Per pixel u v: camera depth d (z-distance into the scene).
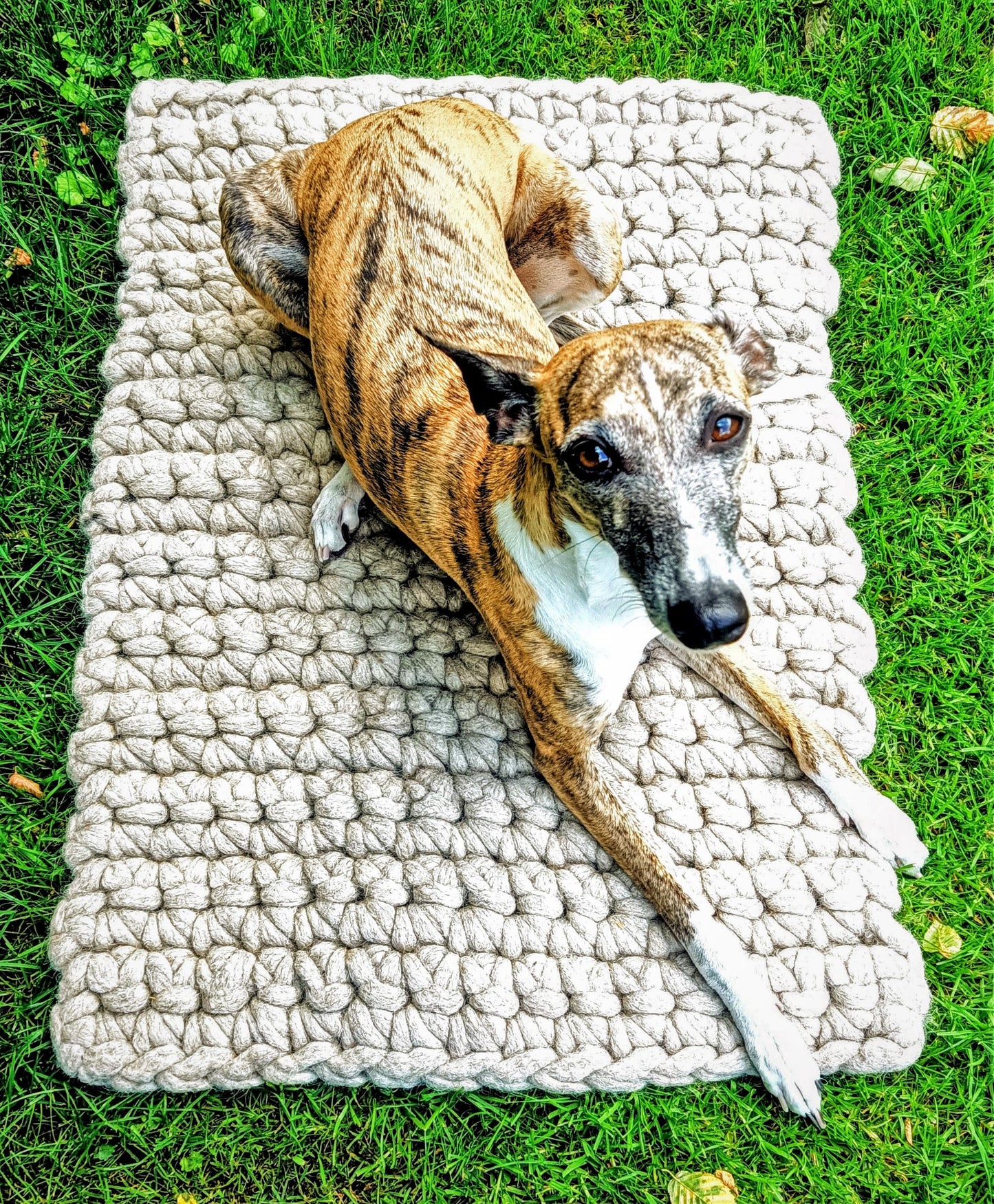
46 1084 0.82
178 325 0.97
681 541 0.64
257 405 0.96
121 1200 0.80
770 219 1.01
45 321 1.01
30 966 0.85
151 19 1.08
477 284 0.79
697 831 0.86
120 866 0.85
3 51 1.06
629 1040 0.81
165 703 0.88
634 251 1.00
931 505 0.98
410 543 0.93
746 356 0.70
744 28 1.10
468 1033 0.81
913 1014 0.82
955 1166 0.81
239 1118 0.82
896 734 0.92
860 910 0.84
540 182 0.90
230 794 0.86
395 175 0.80
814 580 0.92
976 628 0.94
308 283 0.87
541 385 0.68
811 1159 0.81
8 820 0.89
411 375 0.77
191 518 0.93
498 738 0.88
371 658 0.90
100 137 1.05
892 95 1.09
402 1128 0.82
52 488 0.97
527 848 0.85
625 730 0.88
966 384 1.01
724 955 0.80
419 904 0.84
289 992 0.82
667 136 1.03
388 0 1.09
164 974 0.82
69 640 0.93
